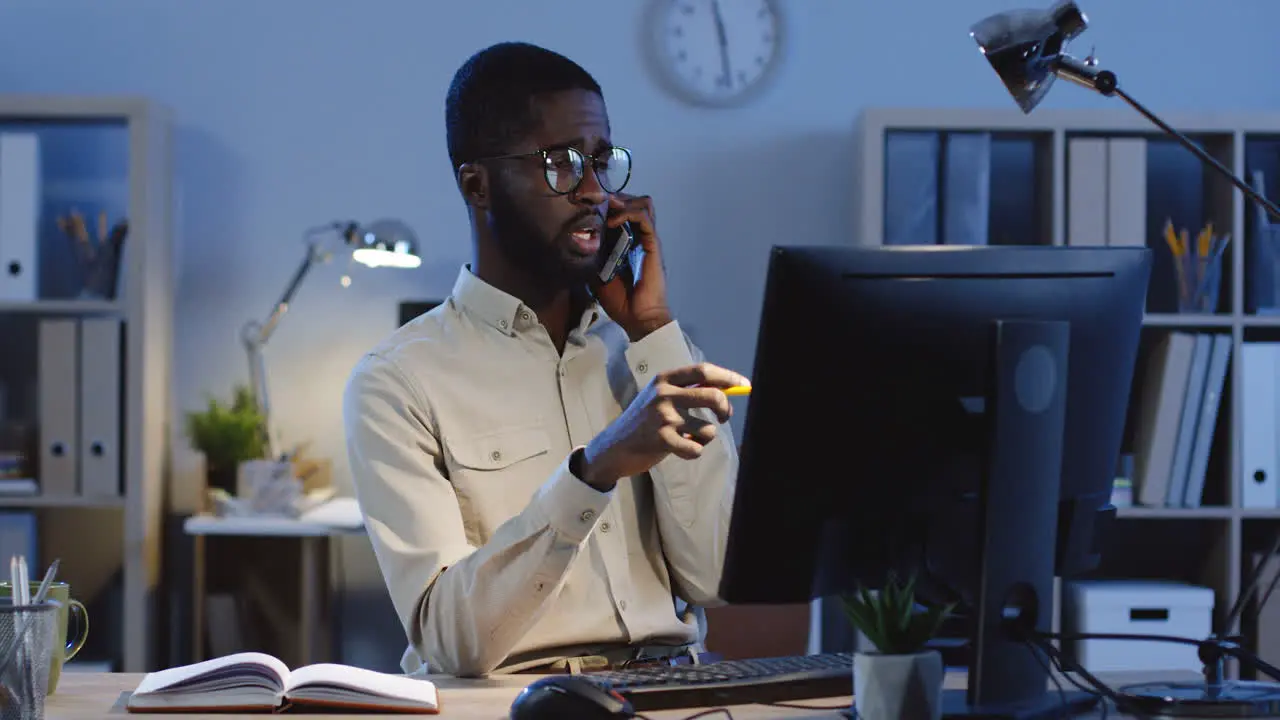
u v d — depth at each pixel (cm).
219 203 367
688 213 370
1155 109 371
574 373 169
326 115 368
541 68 164
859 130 355
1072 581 338
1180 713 123
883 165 335
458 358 166
